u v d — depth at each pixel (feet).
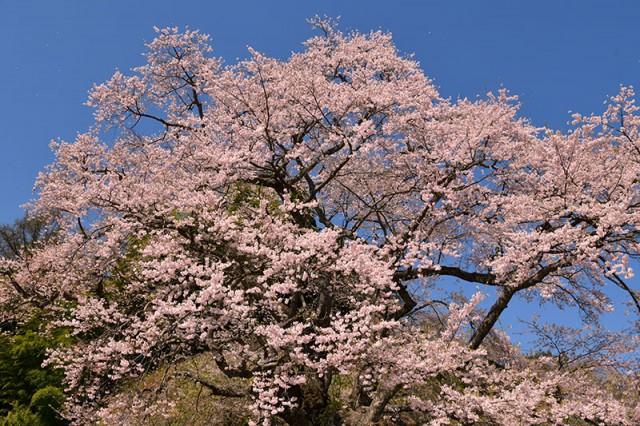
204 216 28.07
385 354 26.89
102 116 44.27
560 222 36.86
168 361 30.91
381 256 28.81
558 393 32.04
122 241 31.73
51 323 45.70
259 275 28.27
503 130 39.24
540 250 29.43
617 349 35.04
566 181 34.30
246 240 27.53
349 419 31.22
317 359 29.76
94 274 40.57
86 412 33.88
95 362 32.83
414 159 40.09
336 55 48.37
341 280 31.14
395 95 38.88
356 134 36.09
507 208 34.78
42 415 42.27
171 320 28.48
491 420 27.45
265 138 35.86
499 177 39.22
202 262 29.78
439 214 34.12
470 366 29.84
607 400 31.55
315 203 28.73
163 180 35.12
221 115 39.04
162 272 25.48
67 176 40.75
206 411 37.14
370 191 42.39
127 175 32.58
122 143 42.29
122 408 31.86
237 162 33.63
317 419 31.83
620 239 30.07
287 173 40.09
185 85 47.70
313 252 26.12
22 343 48.32
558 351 37.09
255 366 28.19
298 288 29.25
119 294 43.60
